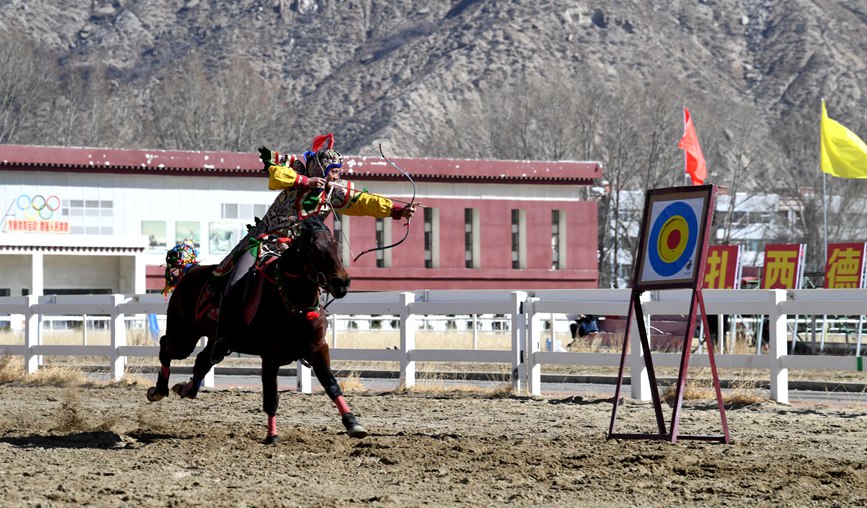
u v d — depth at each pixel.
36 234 144.75
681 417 42.44
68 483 29.11
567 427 39.94
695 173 93.50
